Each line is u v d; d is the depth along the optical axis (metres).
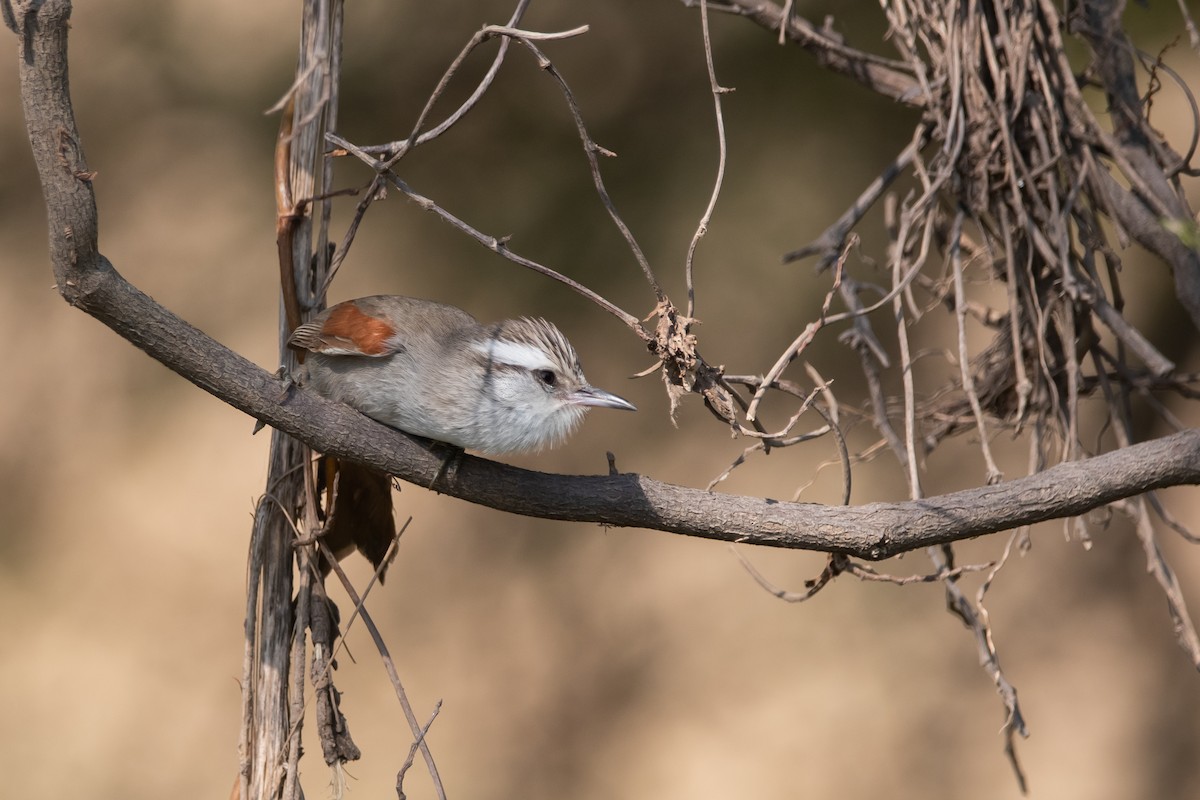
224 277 14.47
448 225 13.59
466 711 14.12
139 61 14.80
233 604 14.84
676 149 13.42
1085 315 6.80
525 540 14.77
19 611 14.66
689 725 13.95
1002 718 13.47
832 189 13.03
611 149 13.52
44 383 15.30
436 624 14.46
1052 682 13.49
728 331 13.19
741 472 13.56
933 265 12.55
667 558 14.59
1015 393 6.99
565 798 13.84
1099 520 6.86
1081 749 13.28
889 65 7.23
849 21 11.96
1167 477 5.55
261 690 6.03
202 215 14.61
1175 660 13.27
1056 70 6.64
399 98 13.78
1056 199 6.44
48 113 4.43
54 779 14.02
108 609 14.77
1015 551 13.80
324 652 5.99
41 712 14.35
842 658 13.92
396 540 6.18
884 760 13.48
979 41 6.63
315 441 5.43
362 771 13.83
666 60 13.62
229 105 14.69
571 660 14.33
